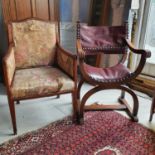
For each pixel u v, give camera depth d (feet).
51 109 6.64
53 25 6.51
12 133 5.46
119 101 7.14
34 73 5.84
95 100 7.22
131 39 7.77
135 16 7.53
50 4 8.02
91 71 5.84
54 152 4.80
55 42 6.55
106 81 5.48
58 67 6.49
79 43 5.92
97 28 6.44
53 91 5.39
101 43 6.36
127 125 5.81
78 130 5.56
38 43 6.32
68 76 5.73
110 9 8.20
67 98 7.37
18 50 6.10
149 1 7.36
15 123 5.33
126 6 7.61
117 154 4.76
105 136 5.34
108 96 7.53
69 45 9.43
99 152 4.81
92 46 6.28
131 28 7.66
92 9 8.68
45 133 5.45
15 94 5.03
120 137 5.32
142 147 4.99
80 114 5.86
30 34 6.20
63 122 5.92
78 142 5.12
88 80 5.46
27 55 6.23
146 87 7.69
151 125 5.85
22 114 6.34
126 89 5.82
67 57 5.70
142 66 5.46
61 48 6.23
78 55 5.29
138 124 5.87
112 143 5.10
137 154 4.77
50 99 7.27
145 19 7.64
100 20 8.52
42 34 6.33
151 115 5.95
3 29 7.71
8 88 4.96
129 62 7.92
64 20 9.04
